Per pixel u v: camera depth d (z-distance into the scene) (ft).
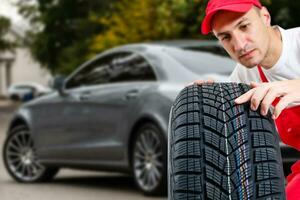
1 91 242.58
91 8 95.86
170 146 8.90
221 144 8.50
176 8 47.44
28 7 116.88
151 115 26.30
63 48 103.50
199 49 27.58
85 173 36.45
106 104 28.66
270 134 8.60
